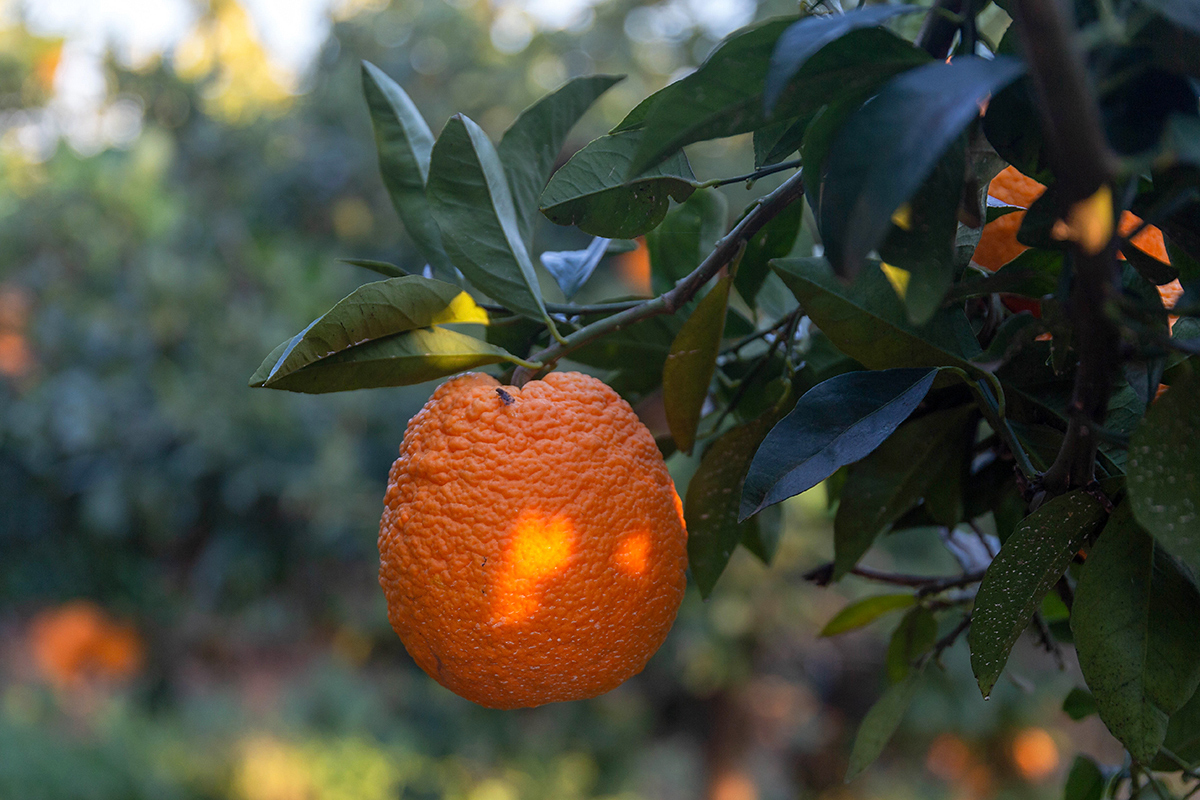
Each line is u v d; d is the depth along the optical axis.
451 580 0.41
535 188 0.46
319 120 2.29
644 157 0.36
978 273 0.42
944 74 0.33
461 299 0.43
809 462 0.40
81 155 1.80
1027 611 0.40
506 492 0.41
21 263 1.80
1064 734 1.87
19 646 2.94
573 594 0.41
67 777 2.14
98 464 1.72
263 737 2.39
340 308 0.40
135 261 1.78
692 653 2.00
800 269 0.41
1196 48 0.33
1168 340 0.33
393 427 1.91
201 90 2.26
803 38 0.33
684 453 0.48
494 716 2.44
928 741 2.03
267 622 1.97
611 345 0.51
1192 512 0.35
